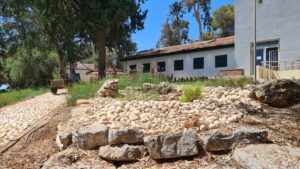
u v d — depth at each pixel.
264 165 4.33
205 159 5.24
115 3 28.31
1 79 47.53
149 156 5.52
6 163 6.12
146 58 32.19
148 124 6.62
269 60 21.09
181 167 5.10
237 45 22.84
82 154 5.89
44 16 29.86
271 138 5.68
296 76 17.69
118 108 8.15
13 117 11.85
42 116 10.62
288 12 20.00
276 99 8.59
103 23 28.44
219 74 22.44
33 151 6.64
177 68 28.77
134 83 14.33
